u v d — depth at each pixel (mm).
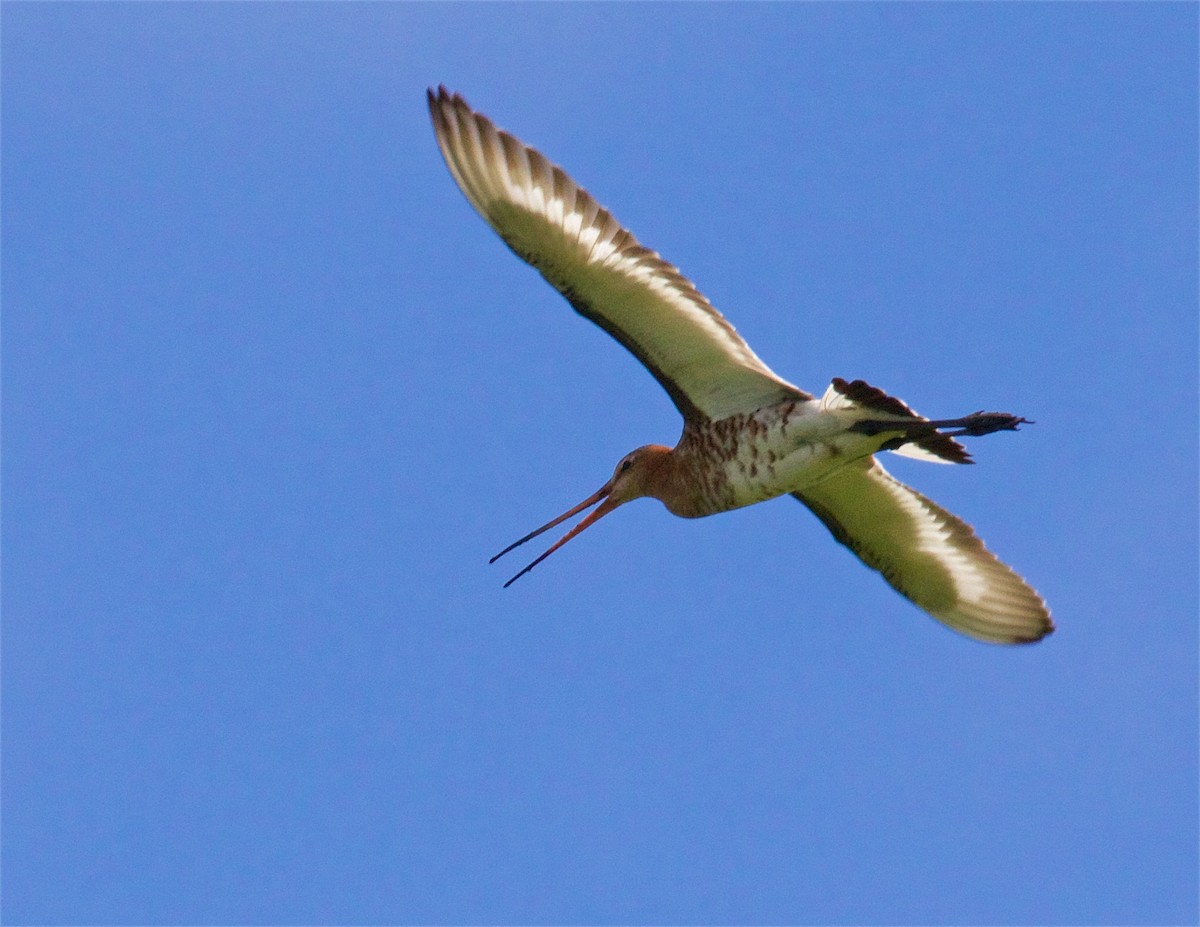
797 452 15695
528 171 14766
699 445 16344
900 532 18438
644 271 14852
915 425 14914
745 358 15359
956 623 18969
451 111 14805
